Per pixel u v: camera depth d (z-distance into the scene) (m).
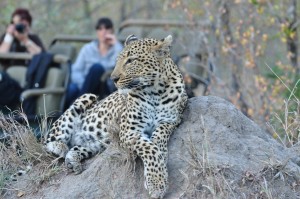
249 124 11.26
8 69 17.83
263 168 10.38
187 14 19.17
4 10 27.92
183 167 10.38
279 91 16.41
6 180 11.46
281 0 18.22
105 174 10.70
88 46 19.14
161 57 10.93
